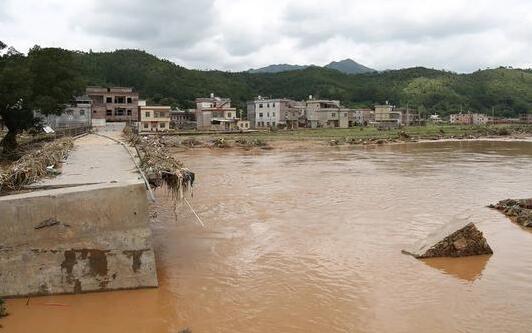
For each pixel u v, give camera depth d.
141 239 13.09
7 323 11.23
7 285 12.32
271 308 12.34
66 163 20.36
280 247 17.31
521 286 13.77
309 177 35.00
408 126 123.81
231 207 23.95
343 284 13.89
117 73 135.38
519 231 19.59
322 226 20.20
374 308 12.34
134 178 15.43
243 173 37.28
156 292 13.10
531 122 140.50
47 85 40.06
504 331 11.14
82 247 12.69
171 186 15.91
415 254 16.33
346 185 31.14
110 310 12.02
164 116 98.44
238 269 15.05
